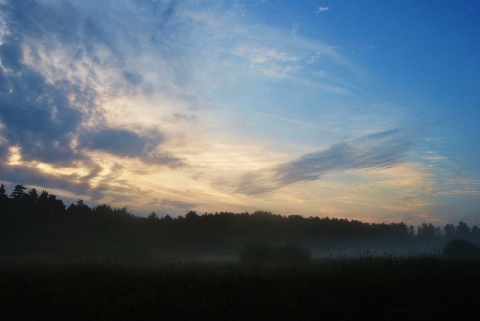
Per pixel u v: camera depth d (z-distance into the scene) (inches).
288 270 593.0
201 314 398.0
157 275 563.8
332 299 435.8
